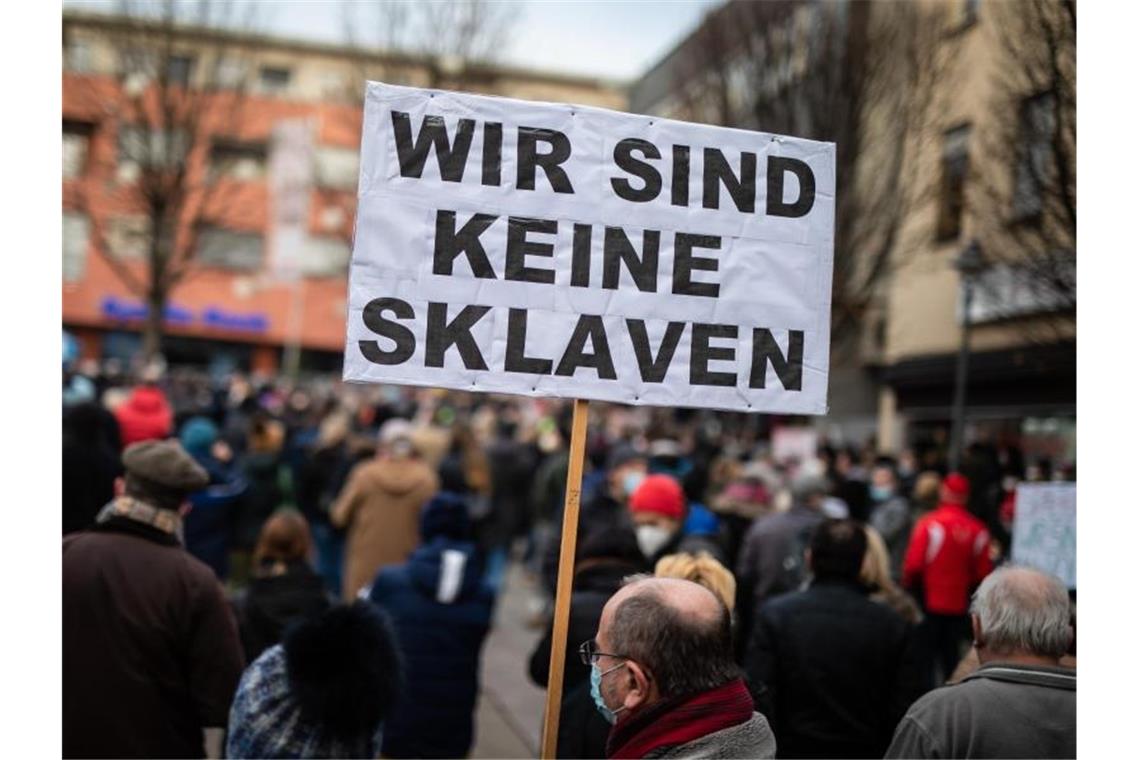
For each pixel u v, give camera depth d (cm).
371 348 360
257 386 2248
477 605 537
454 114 369
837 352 1474
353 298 360
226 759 372
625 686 271
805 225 389
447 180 367
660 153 380
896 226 1348
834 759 421
